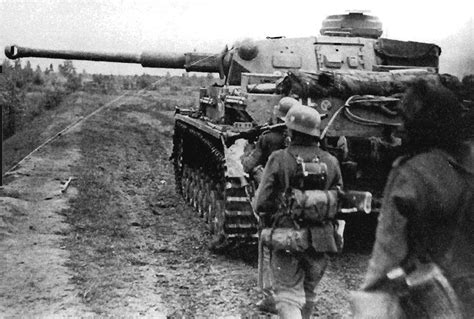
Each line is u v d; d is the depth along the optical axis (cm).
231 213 823
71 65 3750
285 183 479
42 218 1047
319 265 491
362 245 901
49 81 3478
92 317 612
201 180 1134
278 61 1116
